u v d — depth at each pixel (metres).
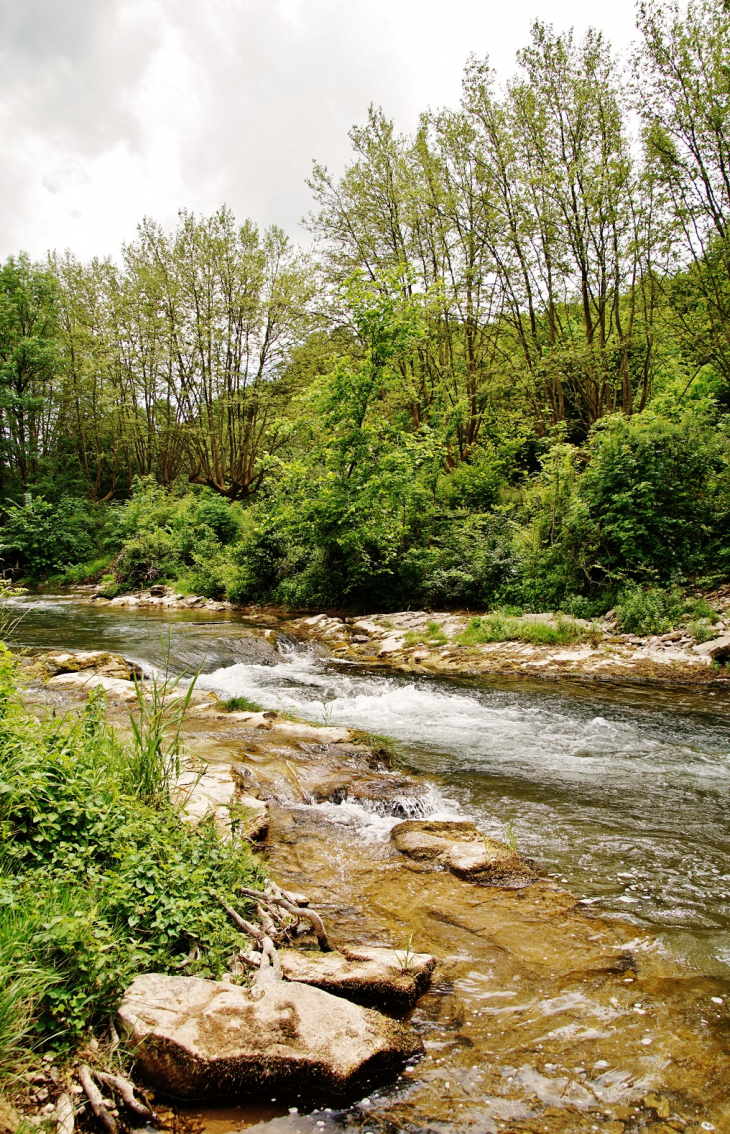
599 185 16.14
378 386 16.86
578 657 11.30
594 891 3.98
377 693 9.65
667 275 15.84
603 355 17.36
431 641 13.16
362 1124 2.24
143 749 4.26
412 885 4.03
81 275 31.48
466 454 21.02
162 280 26.08
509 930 3.54
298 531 17.59
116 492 37.09
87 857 3.13
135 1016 2.46
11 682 4.30
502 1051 2.61
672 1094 2.38
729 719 8.05
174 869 3.24
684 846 4.63
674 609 11.81
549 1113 2.29
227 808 4.49
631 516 12.88
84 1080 2.19
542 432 20.36
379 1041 2.52
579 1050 2.62
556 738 7.36
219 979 2.80
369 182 20.78
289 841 4.56
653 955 3.31
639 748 6.99
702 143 14.32
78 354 32.03
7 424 31.33
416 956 3.16
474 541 16.23
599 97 16.42
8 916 2.57
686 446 13.32
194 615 17.91
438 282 16.17
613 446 13.43
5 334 30.19
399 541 16.89
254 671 11.12
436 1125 2.23
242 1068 2.33
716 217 14.39
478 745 7.08
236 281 25.75
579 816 5.18
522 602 14.06
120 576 24.42
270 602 19.66
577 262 17.53
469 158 18.80
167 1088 2.30
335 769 5.93
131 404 31.23
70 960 2.52
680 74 14.09
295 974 2.89
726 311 14.80
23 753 3.47
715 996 2.98
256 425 29.06
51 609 19.17
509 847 4.49
